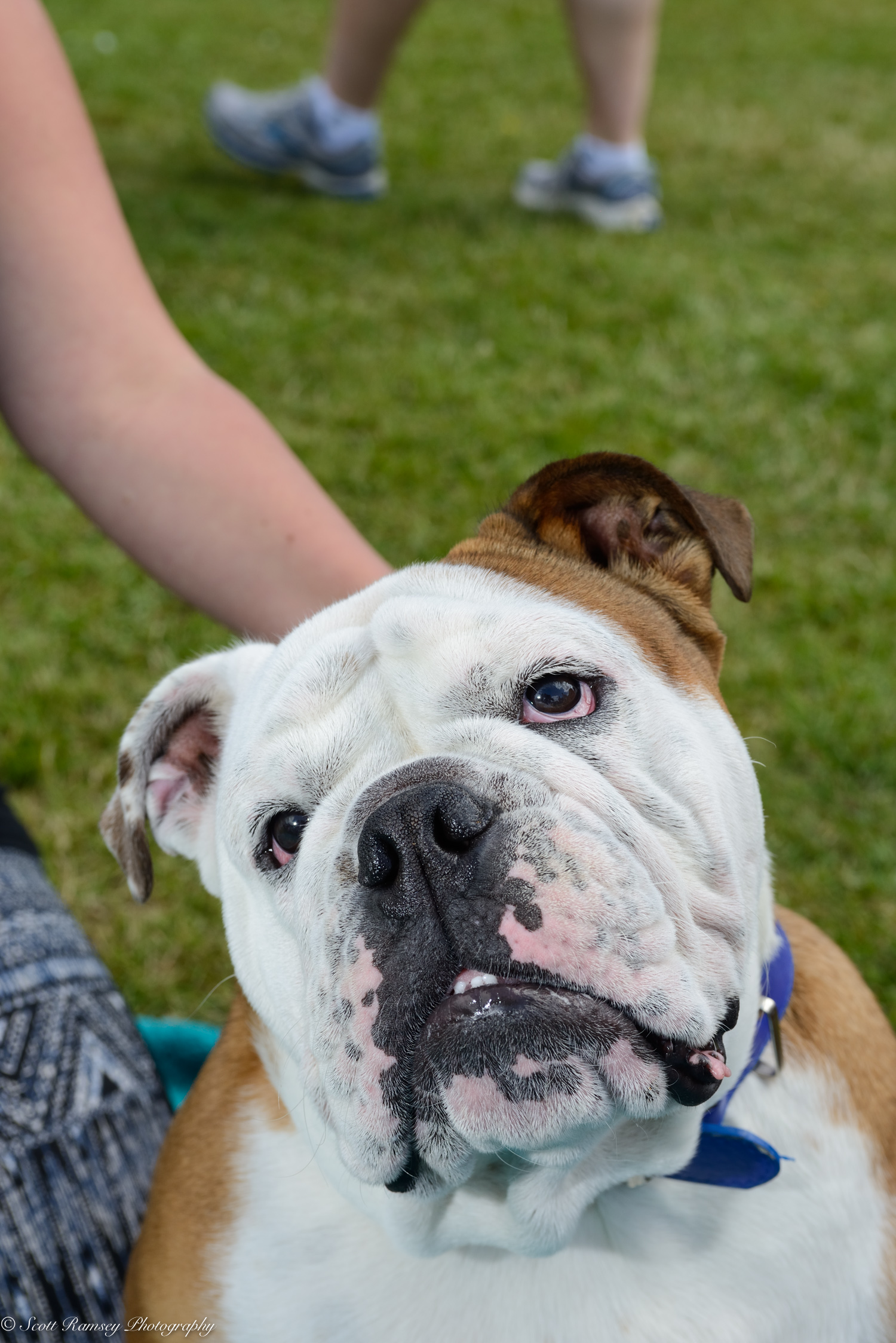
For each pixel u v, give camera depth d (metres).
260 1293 2.39
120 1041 2.86
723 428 6.98
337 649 2.26
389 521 6.18
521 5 17.73
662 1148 2.17
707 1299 2.27
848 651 5.41
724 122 12.62
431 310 8.34
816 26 16.88
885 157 11.59
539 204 10.20
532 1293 2.29
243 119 10.40
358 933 1.85
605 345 7.90
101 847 4.60
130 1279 2.57
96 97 12.79
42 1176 2.60
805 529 6.20
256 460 2.94
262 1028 2.46
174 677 2.72
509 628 2.16
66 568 5.93
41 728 5.05
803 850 4.44
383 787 1.90
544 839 1.82
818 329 8.12
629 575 2.62
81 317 2.88
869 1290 2.35
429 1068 1.81
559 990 1.80
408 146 11.78
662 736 2.15
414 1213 2.17
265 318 8.15
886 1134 2.49
